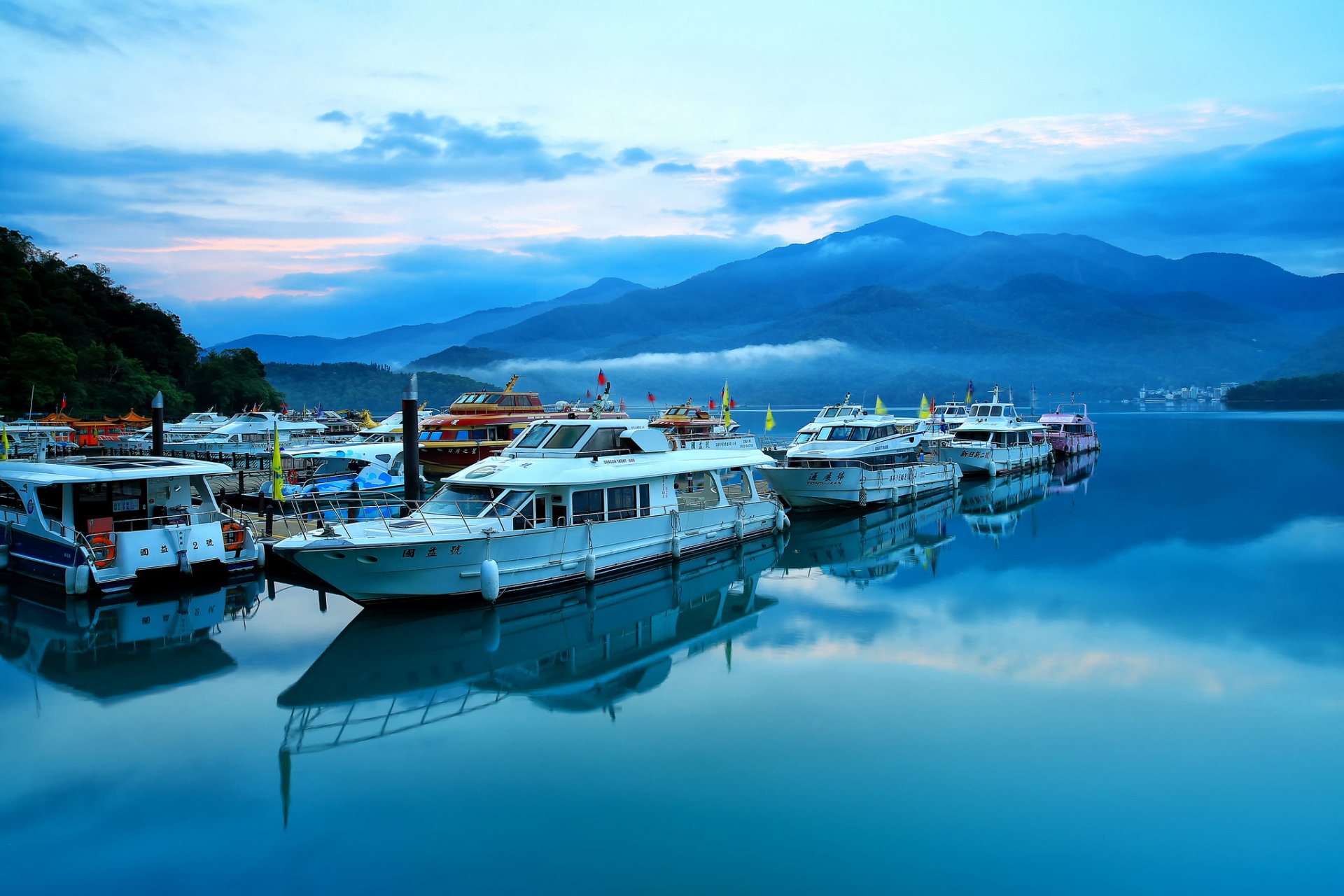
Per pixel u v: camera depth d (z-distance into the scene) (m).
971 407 66.12
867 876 11.22
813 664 19.33
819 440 43.03
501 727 15.88
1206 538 35.06
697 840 12.05
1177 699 17.03
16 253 121.50
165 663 18.91
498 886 11.02
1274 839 12.09
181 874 11.27
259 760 14.45
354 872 11.31
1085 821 12.51
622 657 19.92
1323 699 17.05
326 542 19.80
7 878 11.12
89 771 13.95
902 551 32.91
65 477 22.81
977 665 19.16
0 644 19.91
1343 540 34.41
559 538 23.14
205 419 69.56
